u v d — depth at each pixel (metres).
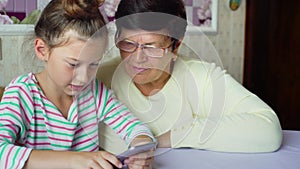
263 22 2.78
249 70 2.76
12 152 0.75
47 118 0.88
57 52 0.82
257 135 1.00
